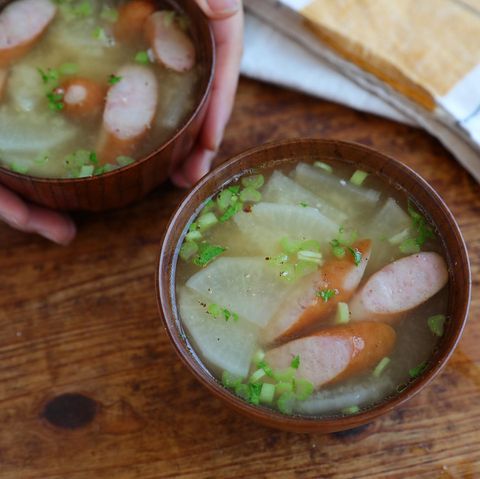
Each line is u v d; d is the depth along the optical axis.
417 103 0.48
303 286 0.39
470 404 0.42
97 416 0.43
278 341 0.39
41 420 0.43
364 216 0.41
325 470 0.41
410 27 0.49
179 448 0.42
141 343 0.44
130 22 0.47
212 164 0.48
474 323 0.44
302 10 0.49
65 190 0.42
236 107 0.50
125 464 0.42
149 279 0.46
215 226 0.41
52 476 0.42
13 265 0.46
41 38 0.47
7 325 0.45
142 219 0.47
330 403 0.38
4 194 0.44
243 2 0.51
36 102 0.45
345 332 0.38
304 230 0.41
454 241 0.39
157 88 0.45
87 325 0.45
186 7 0.46
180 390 0.43
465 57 0.48
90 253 0.46
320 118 0.50
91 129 0.45
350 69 0.49
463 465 0.41
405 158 0.48
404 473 0.41
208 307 0.39
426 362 0.38
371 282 0.39
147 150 0.44
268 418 0.36
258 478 0.41
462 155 0.48
